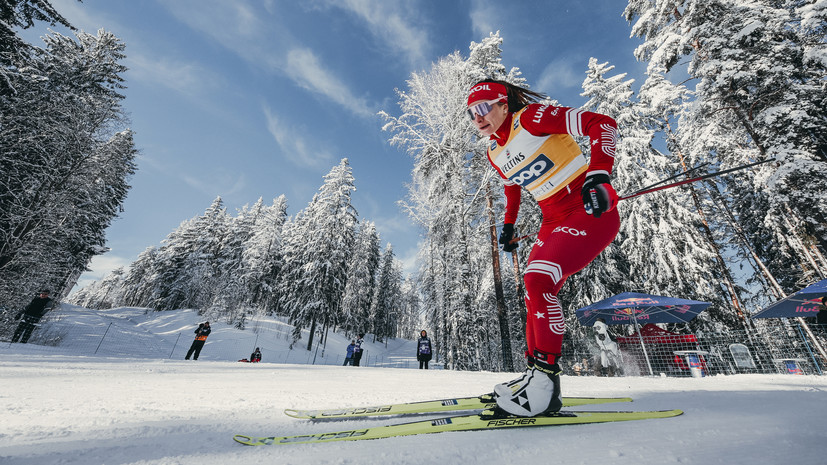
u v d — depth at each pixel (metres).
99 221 19.80
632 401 1.52
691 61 11.27
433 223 13.20
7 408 1.50
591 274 12.96
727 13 10.32
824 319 6.57
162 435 1.09
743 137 10.80
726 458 0.64
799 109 8.93
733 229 14.60
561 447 0.77
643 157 13.11
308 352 26.52
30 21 10.45
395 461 0.73
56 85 13.20
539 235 1.55
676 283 11.59
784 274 13.82
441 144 13.44
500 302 12.58
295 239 34.91
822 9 8.92
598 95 15.31
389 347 45.75
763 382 2.75
